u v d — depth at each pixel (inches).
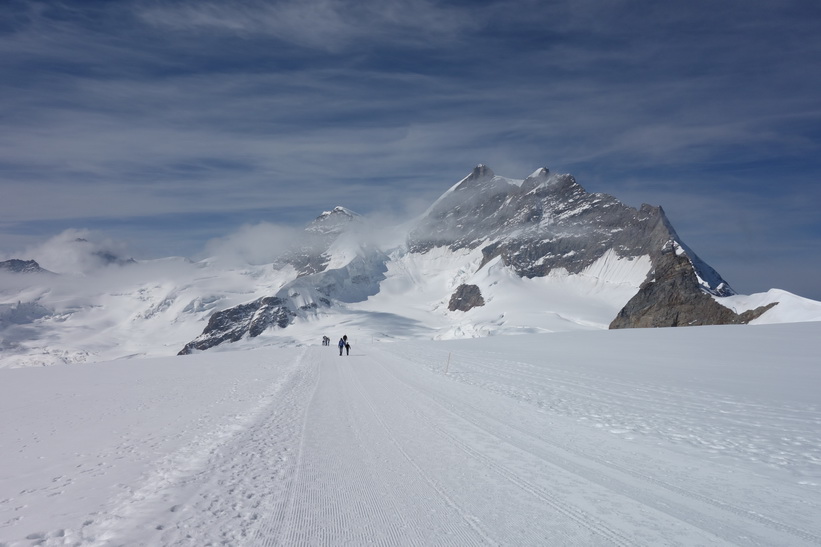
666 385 803.4
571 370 1057.5
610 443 448.1
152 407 788.0
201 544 264.7
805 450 415.2
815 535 253.6
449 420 573.6
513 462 395.5
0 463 464.1
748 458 393.4
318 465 409.4
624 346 1610.5
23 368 1999.3
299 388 949.2
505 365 1210.0
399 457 423.2
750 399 658.8
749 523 269.7
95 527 292.5
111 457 470.6
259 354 2218.3
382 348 2288.4
